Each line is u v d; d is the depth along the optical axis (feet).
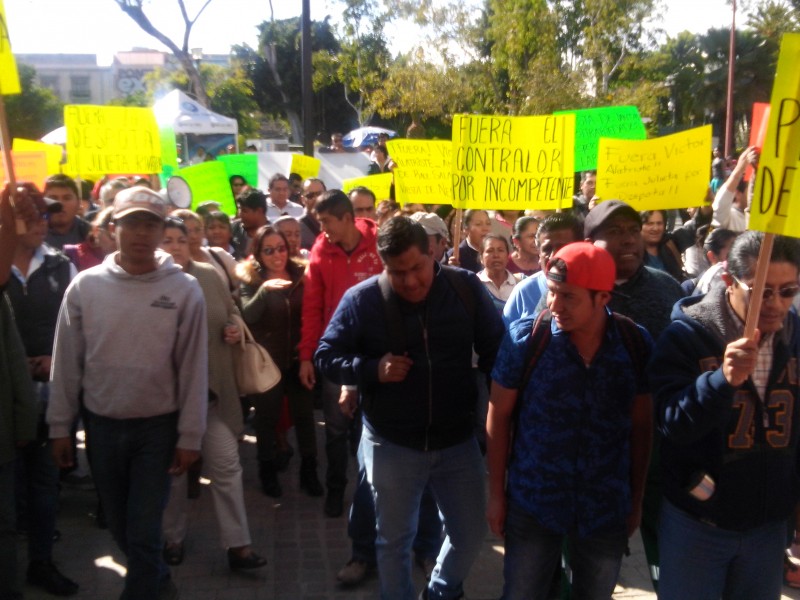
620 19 84.99
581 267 9.80
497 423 10.90
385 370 11.76
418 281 11.81
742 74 154.61
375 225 18.57
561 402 10.35
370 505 15.11
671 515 10.14
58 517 18.51
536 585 10.92
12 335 12.70
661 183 19.54
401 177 24.82
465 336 12.18
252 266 19.15
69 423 12.88
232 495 15.74
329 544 17.25
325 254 18.08
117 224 12.37
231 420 15.92
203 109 66.39
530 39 86.84
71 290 12.68
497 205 18.29
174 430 12.94
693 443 9.74
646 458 10.83
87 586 15.43
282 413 20.38
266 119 172.24
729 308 9.60
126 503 13.17
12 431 12.54
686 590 10.05
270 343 18.95
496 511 10.95
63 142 57.16
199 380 12.78
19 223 12.12
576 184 39.27
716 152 74.23
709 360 9.55
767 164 8.59
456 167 18.07
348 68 113.91
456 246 18.15
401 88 95.40
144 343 12.50
